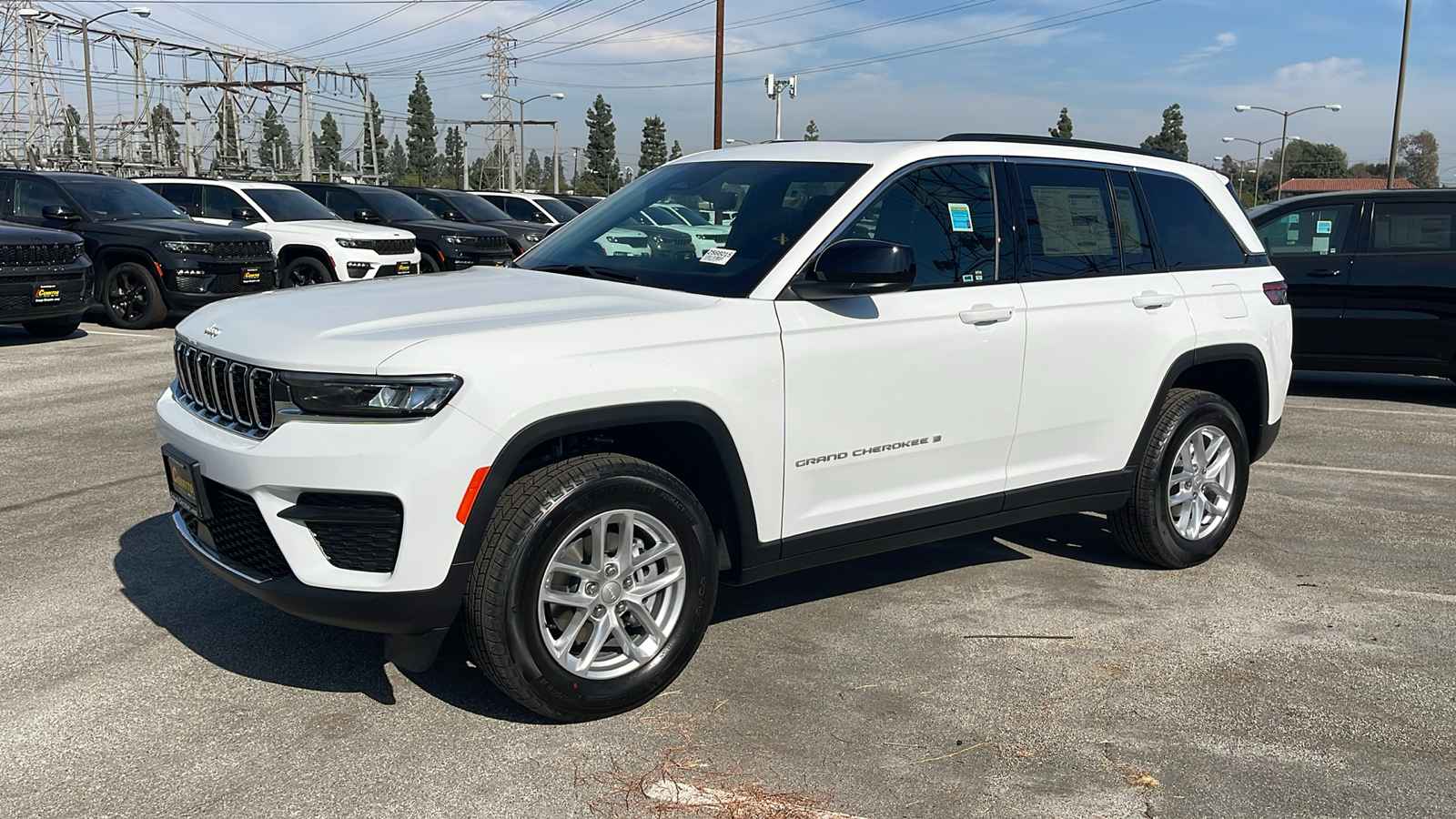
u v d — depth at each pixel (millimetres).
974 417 4164
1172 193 5055
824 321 3719
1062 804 2994
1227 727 3473
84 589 4395
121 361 10422
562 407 3150
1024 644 4105
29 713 3359
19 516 5359
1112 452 4707
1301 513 6066
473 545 3088
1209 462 5090
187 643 3895
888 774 3129
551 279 4020
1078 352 4449
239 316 3543
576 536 3264
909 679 3771
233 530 3361
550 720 3381
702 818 2883
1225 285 5086
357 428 3021
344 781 3018
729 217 4047
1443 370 9375
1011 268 4309
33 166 55062
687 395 3385
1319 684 3807
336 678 3654
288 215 15539
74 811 2834
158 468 6348
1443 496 6480
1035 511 4512
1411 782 3162
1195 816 2949
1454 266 9195
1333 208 9750
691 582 3502
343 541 3098
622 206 4578
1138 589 4770
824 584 4750
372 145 60656
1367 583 4902
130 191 13812
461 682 3646
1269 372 5270
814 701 3584
